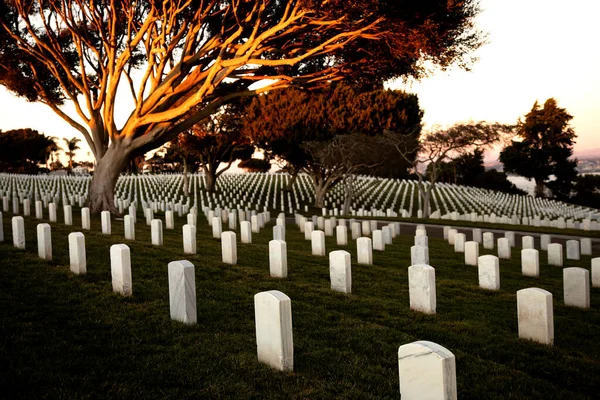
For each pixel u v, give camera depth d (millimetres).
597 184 68562
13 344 4996
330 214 32656
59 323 5789
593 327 6930
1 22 17906
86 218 14695
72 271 8312
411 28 12570
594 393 4578
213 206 33938
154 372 4438
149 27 16922
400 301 7934
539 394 4359
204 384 4219
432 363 3396
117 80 18484
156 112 18859
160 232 12266
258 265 10344
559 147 68625
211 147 44000
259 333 4828
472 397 4277
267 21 16062
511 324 6836
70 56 21156
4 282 7414
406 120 35062
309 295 7785
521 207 42969
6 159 78125
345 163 34281
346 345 5508
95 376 4301
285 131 36906
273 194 47406
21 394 3869
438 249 15336
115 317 6074
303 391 4152
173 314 6105
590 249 16000
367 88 17031
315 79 16016
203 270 9109
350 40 13578
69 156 85438
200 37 17969
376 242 14414
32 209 22094
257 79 17125
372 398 4062
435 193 51594
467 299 8312
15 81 19812
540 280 10609
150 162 89562
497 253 15227
